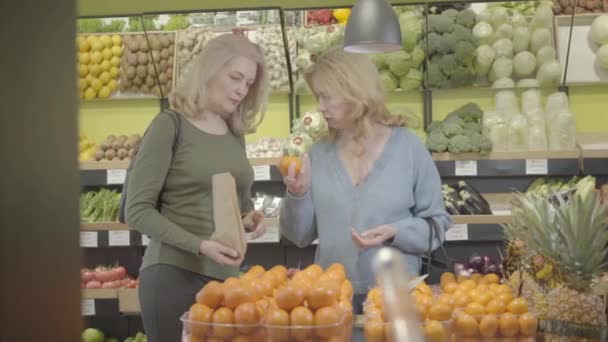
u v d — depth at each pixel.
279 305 1.74
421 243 2.68
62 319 0.34
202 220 2.60
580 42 5.10
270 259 5.20
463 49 5.05
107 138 5.23
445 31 5.07
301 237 2.83
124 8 5.50
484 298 1.94
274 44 5.16
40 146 0.34
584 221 2.08
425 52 5.11
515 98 5.14
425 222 2.73
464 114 5.11
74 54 0.35
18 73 0.34
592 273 2.10
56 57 0.35
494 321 1.89
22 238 0.34
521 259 2.36
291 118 5.32
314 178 2.81
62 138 0.35
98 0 5.49
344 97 2.67
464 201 4.77
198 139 2.60
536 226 2.13
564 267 2.10
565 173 4.82
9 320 0.34
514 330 1.90
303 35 5.16
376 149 2.78
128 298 4.77
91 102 5.51
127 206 2.55
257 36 5.17
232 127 2.76
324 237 2.76
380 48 3.42
